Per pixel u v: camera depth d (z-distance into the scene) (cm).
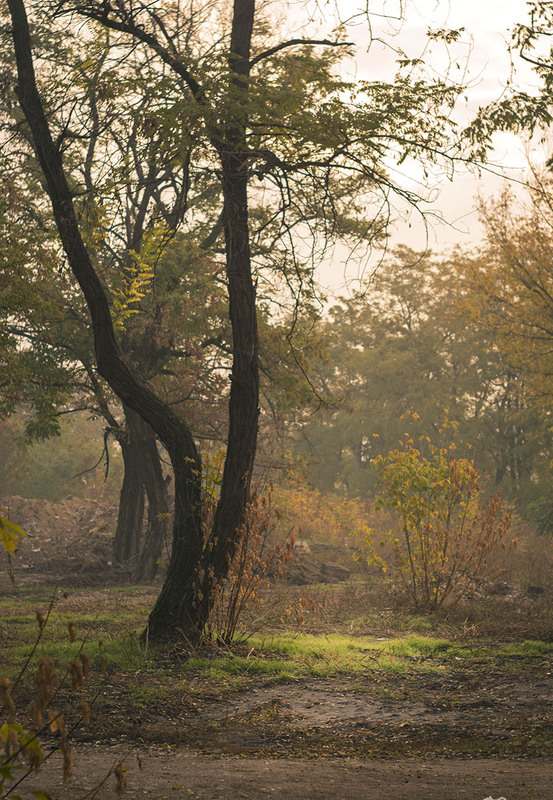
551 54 1055
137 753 632
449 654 1138
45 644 1073
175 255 2005
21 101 1159
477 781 537
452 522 1673
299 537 3134
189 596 1107
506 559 1892
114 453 5053
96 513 3544
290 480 2500
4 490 4712
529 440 4278
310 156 1113
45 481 4975
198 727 747
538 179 2869
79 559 2320
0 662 956
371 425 5081
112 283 2019
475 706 848
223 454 1188
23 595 1836
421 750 678
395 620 1406
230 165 1119
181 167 1112
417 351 5050
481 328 4553
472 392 4647
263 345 2189
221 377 2283
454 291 4656
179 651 1045
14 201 1912
